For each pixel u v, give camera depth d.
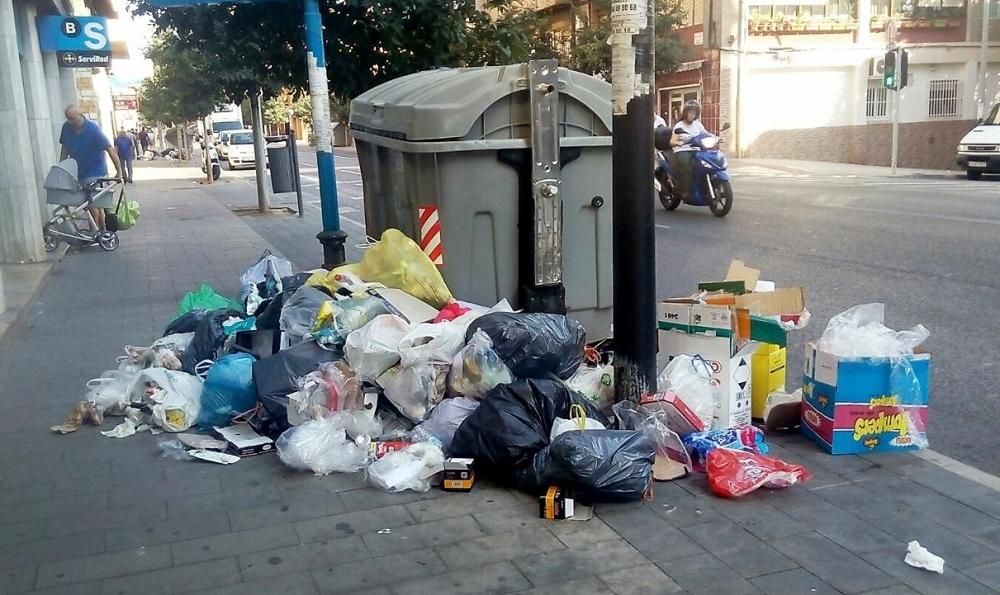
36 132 14.02
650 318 4.82
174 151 56.19
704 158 14.30
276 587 3.46
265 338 5.68
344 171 31.11
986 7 30.05
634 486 4.02
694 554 3.62
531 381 4.49
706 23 29.12
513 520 3.97
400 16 8.67
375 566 3.60
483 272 5.92
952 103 30.78
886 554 3.59
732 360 4.76
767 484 4.18
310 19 7.52
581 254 6.14
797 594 3.32
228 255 12.02
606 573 3.50
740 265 5.89
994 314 7.51
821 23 29.19
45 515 4.15
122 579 3.56
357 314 5.25
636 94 4.57
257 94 17.00
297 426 4.73
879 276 9.19
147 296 9.23
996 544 3.66
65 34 16.41
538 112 5.70
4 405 5.77
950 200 15.36
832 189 18.52
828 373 4.62
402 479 4.29
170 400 5.21
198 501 4.25
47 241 12.16
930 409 5.45
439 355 4.88
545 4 32.62
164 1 7.44
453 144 5.63
